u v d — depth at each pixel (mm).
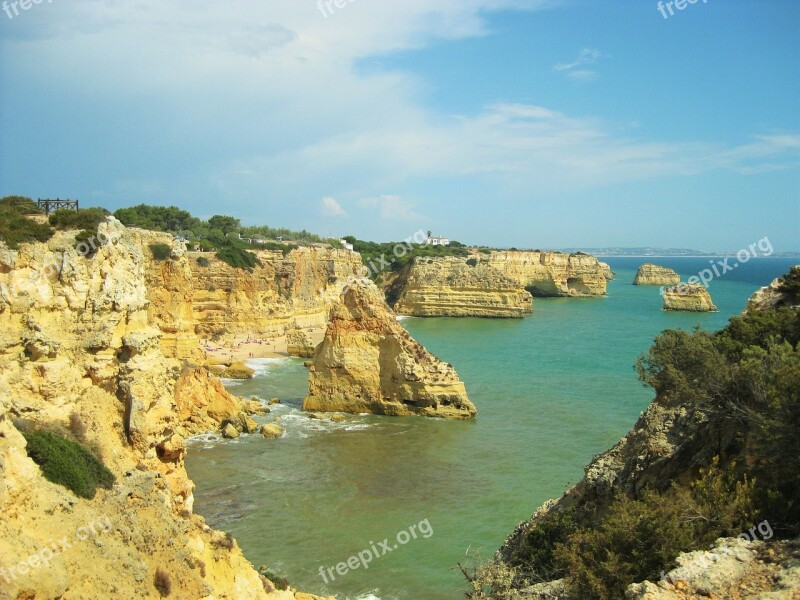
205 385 61250
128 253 24234
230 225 184500
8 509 14984
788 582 16281
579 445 55938
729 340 28312
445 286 170625
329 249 146500
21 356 19094
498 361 99125
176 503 22234
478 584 27234
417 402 66875
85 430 19875
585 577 21094
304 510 41812
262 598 22359
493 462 51688
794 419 20641
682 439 27141
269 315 114750
